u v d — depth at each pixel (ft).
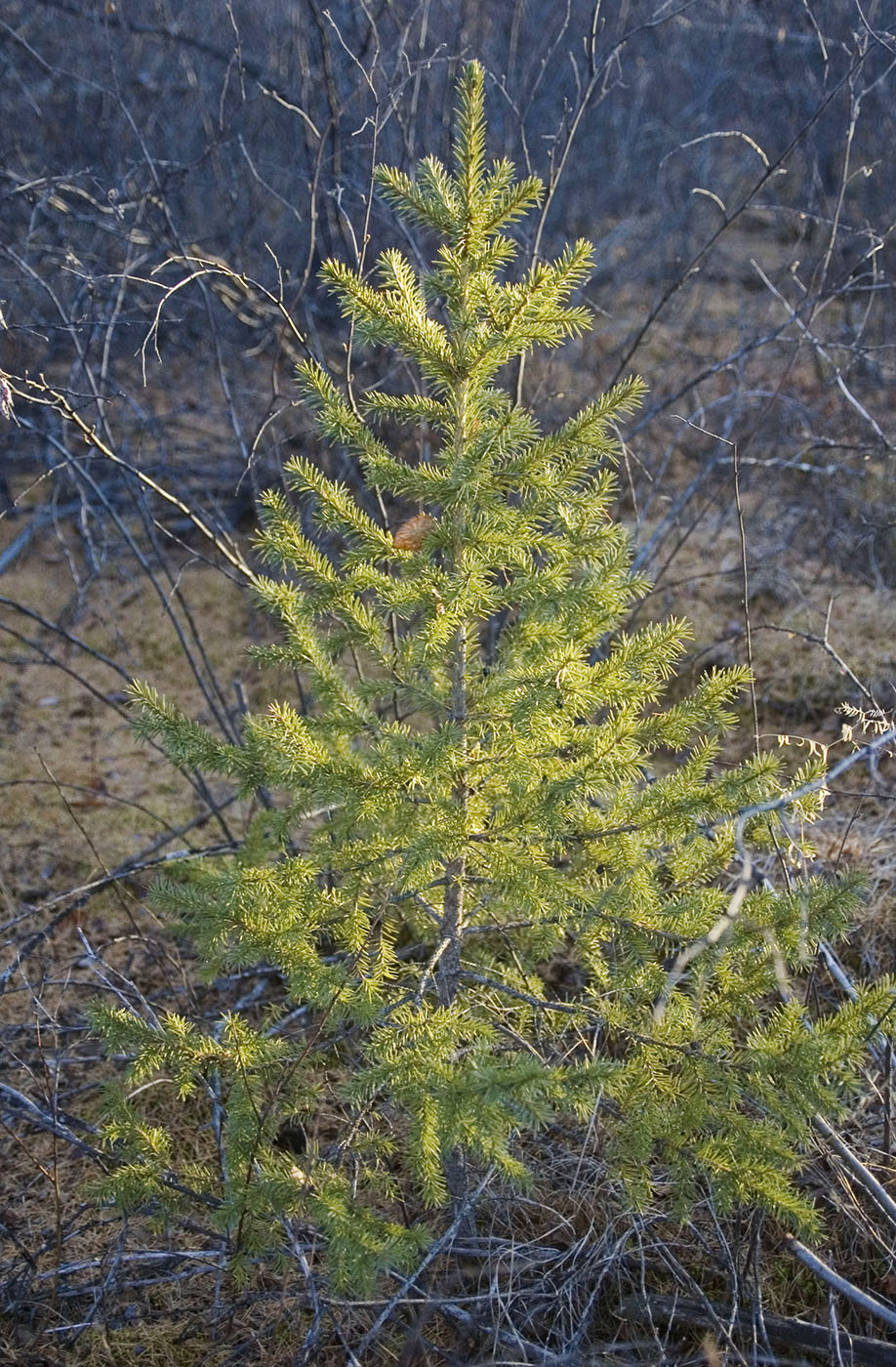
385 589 7.81
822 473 17.08
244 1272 7.97
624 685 7.89
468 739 8.22
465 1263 8.85
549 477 7.77
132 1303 8.93
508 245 7.43
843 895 7.92
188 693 16.70
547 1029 9.48
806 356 21.09
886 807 13.10
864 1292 8.45
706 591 17.08
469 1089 7.06
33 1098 10.65
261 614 17.81
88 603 18.65
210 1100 10.54
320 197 17.31
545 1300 8.59
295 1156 8.87
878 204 24.63
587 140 28.66
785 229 27.99
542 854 8.04
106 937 12.62
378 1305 8.22
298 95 18.28
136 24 20.84
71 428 16.92
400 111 15.43
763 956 8.08
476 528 7.69
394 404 8.06
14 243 18.10
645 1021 8.13
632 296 27.53
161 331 19.85
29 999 11.42
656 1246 8.60
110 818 14.44
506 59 22.00
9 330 12.53
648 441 20.30
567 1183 9.35
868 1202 8.99
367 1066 9.91
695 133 28.81
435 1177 7.36
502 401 7.93
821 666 15.31
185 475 19.97
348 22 18.13
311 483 8.04
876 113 25.48
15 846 13.96
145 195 14.60
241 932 8.05
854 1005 7.79
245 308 18.98
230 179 18.45
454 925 8.59
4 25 18.03
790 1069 7.48
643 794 8.23
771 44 26.23
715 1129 8.02
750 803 7.79
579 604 7.71
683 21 22.56
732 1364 8.12
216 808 12.28
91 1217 9.65
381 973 8.34
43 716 16.44
